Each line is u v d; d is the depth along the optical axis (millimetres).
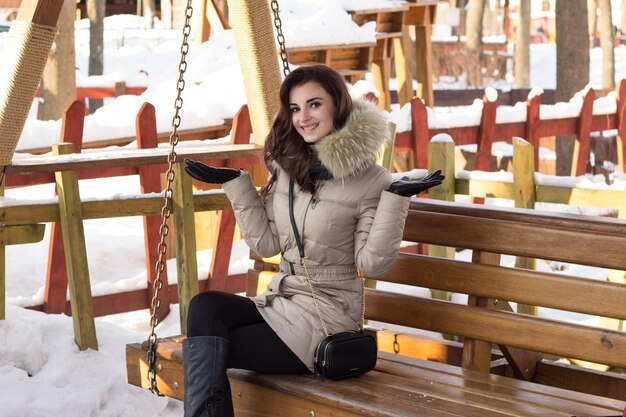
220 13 12969
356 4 11875
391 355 4211
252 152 5730
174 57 26094
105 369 5012
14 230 5133
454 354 4547
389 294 4316
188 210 5691
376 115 3756
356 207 3744
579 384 4402
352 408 3418
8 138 4918
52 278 6348
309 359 3711
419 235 4207
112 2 46719
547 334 3855
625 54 43438
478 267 4043
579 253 3773
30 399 4629
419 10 13133
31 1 4820
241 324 3752
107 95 17609
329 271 3801
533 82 41062
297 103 3777
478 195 6805
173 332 6488
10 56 4855
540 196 6535
